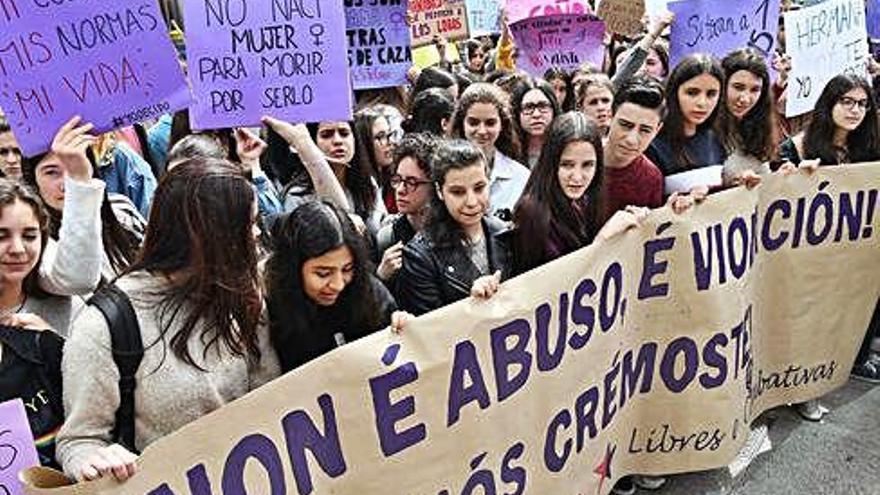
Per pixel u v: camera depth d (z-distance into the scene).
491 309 2.22
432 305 2.61
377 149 3.65
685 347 2.94
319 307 2.07
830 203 3.35
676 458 3.08
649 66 5.14
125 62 2.44
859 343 3.67
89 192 2.24
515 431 2.35
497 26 6.49
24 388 1.97
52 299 2.25
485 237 2.75
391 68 4.14
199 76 2.79
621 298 2.67
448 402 2.15
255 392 1.81
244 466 1.81
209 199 1.77
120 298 1.77
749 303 3.09
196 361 1.82
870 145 3.81
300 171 3.41
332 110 2.92
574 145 2.67
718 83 3.33
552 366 2.42
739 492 3.24
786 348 3.50
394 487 2.08
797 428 3.68
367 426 2.00
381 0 4.06
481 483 2.29
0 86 2.28
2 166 2.79
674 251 2.80
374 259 3.11
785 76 4.71
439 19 5.60
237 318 1.86
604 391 2.68
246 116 2.87
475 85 3.71
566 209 2.73
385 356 2.01
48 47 2.33
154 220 1.82
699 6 4.32
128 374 1.76
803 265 3.40
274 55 2.85
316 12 2.85
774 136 3.64
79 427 1.75
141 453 1.68
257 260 1.97
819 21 4.15
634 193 3.12
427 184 2.99
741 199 2.92
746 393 3.19
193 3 2.76
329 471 1.95
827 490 3.26
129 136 3.93
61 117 2.36
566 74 4.90
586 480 2.70
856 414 3.79
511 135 3.69
